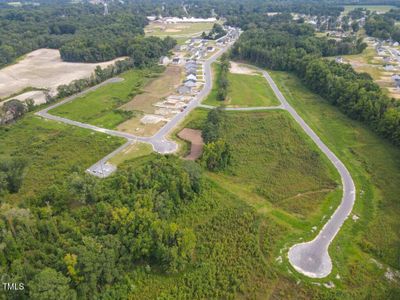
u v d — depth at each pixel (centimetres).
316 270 6097
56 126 11231
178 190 7406
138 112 12362
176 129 11044
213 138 9638
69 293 4894
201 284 5762
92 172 8538
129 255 5831
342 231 7044
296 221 7338
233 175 8994
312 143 10550
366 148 10269
